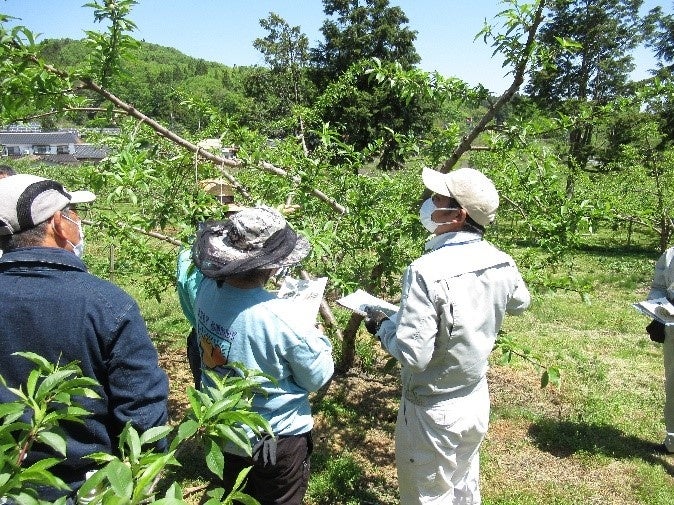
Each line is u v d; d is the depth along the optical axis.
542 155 3.72
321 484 3.27
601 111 3.48
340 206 3.52
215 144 3.76
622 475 3.59
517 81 3.26
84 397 1.46
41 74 2.44
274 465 2.03
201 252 1.88
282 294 2.14
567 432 4.09
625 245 13.96
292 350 1.90
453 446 2.34
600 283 9.37
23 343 1.42
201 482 3.23
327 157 3.90
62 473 1.47
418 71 3.40
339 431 4.00
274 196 3.57
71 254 1.55
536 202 3.78
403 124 18.00
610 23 26.44
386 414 4.29
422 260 2.17
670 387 3.78
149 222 3.09
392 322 2.40
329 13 25.58
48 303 1.43
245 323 1.89
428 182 2.24
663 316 3.47
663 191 10.59
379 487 3.36
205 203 2.94
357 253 3.83
